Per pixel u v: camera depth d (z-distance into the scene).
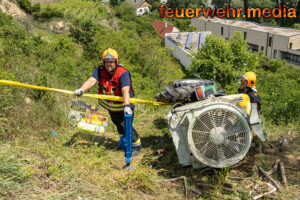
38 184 3.23
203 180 3.70
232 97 3.84
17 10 42.41
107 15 60.91
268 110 6.39
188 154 3.85
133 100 4.27
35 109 5.05
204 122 3.63
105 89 4.01
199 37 58.34
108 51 3.80
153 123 5.85
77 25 45.25
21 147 3.88
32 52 15.72
